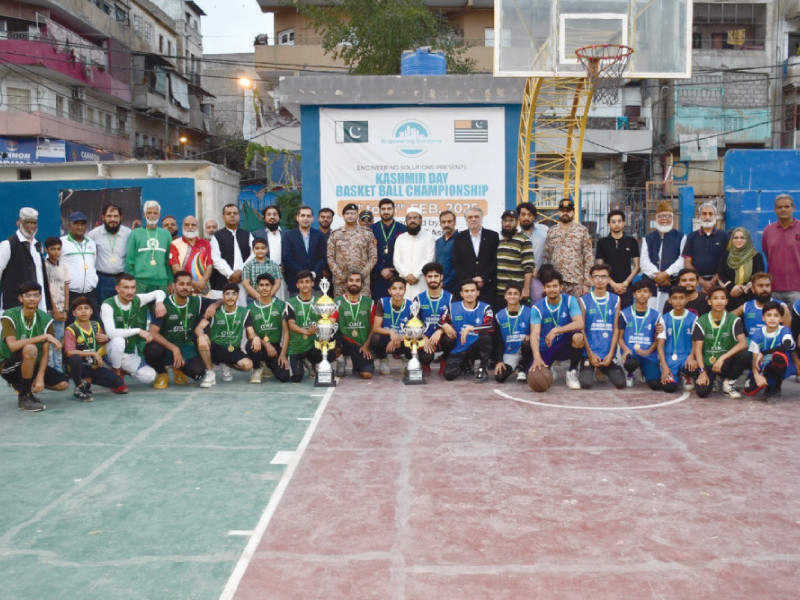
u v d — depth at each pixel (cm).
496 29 1314
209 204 1426
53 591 328
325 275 908
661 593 323
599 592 324
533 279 862
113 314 744
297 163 2484
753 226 1182
